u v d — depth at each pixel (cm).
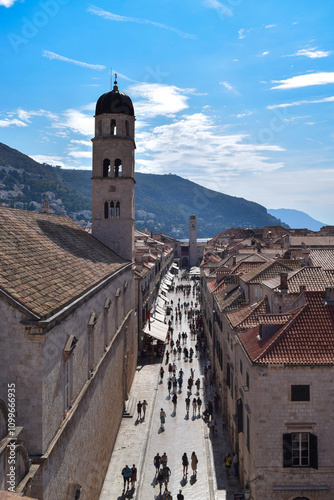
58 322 2302
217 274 6931
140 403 4994
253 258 7506
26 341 2042
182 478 3725
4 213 3281
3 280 2172
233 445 4028
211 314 6606
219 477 3722
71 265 3362
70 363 2588
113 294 4366
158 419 4922
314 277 4303
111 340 4153
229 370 4422
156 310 9700
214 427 4472
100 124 6228
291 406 2959
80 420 2759
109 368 3984
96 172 6231
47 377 2127
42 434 2045
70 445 2509
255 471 2973
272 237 16962
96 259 4369
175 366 6419
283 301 4066
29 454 2031
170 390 5762
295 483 2953
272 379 2959
